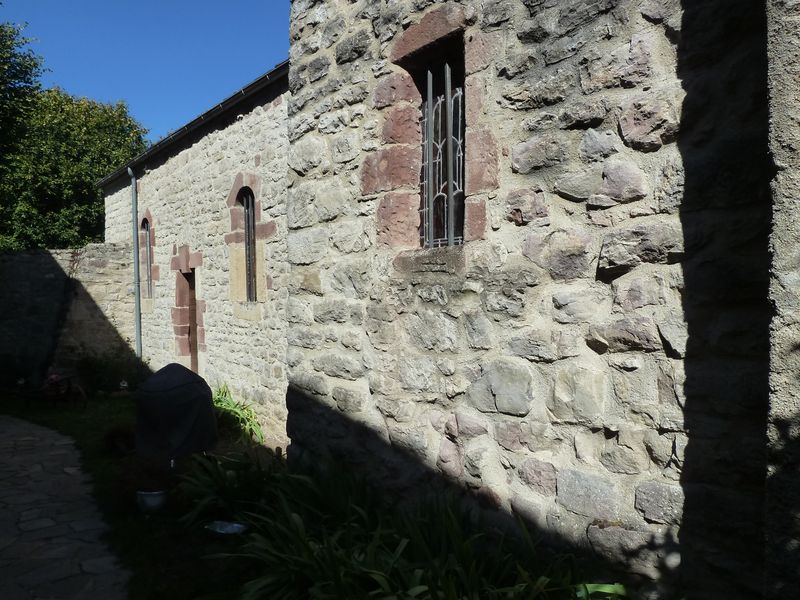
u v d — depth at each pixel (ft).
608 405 8.46
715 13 7.43
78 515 16.44
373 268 12.40
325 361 13.69
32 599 11.76
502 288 9.82
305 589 9.99
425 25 11.19
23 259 39.93
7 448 24.16
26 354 39.68
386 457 12.03
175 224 36.06
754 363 7.09
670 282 7.84
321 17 13.96
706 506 7.39
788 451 6.01
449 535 9.39
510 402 9.70
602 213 8.58
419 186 12.26
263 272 26.18
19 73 39.88
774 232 6.15
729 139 7.30
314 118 14.12
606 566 8.33
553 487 9.08
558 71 9.09
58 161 68.23
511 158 9.75
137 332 42.09
